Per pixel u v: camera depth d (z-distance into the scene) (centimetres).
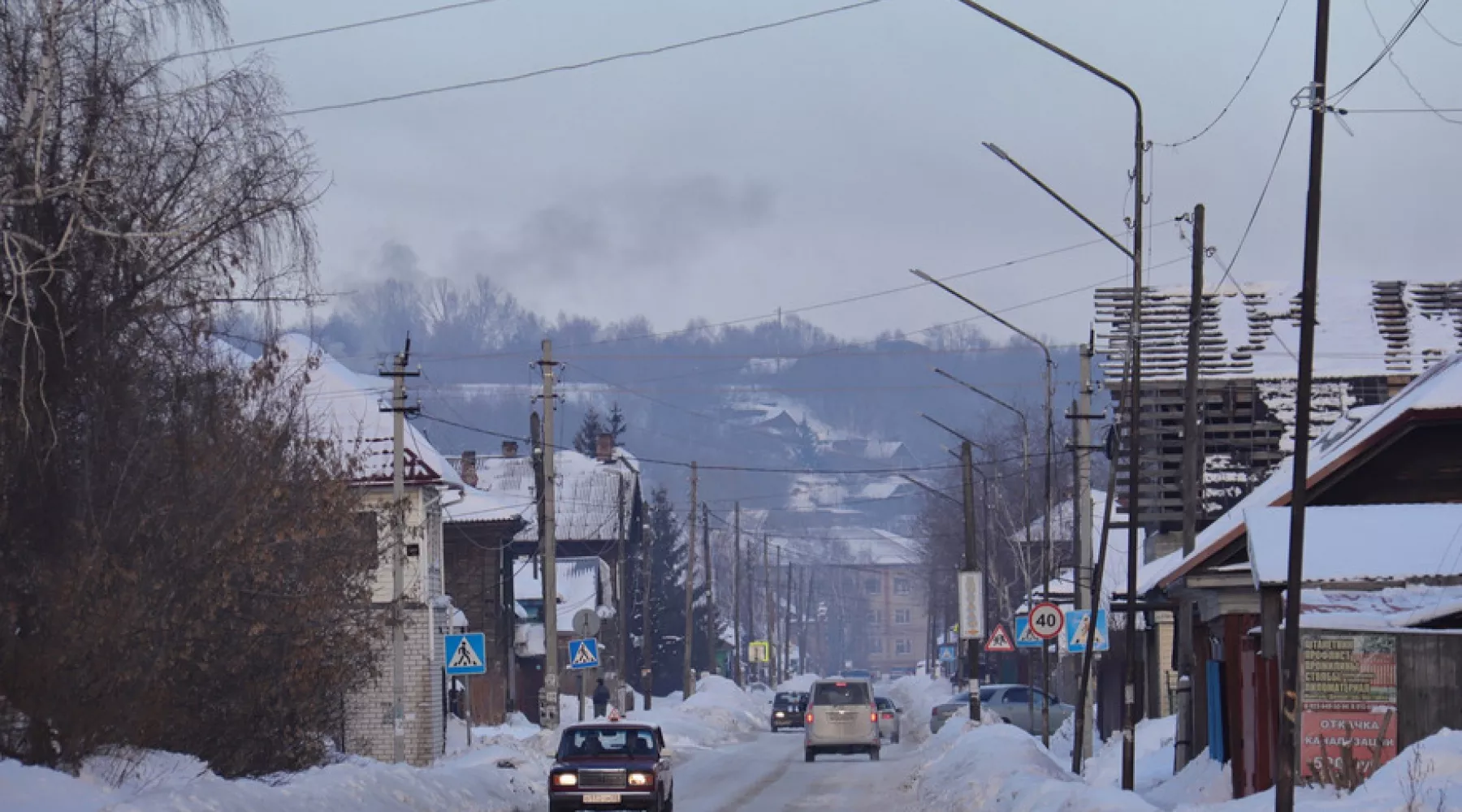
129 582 4731
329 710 6606
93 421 4688
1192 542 6912
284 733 6131
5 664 4534
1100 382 10038
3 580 4600
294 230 4769
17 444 4331
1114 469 6762
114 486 4791
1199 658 6969
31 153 4178
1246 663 5222
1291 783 3319
